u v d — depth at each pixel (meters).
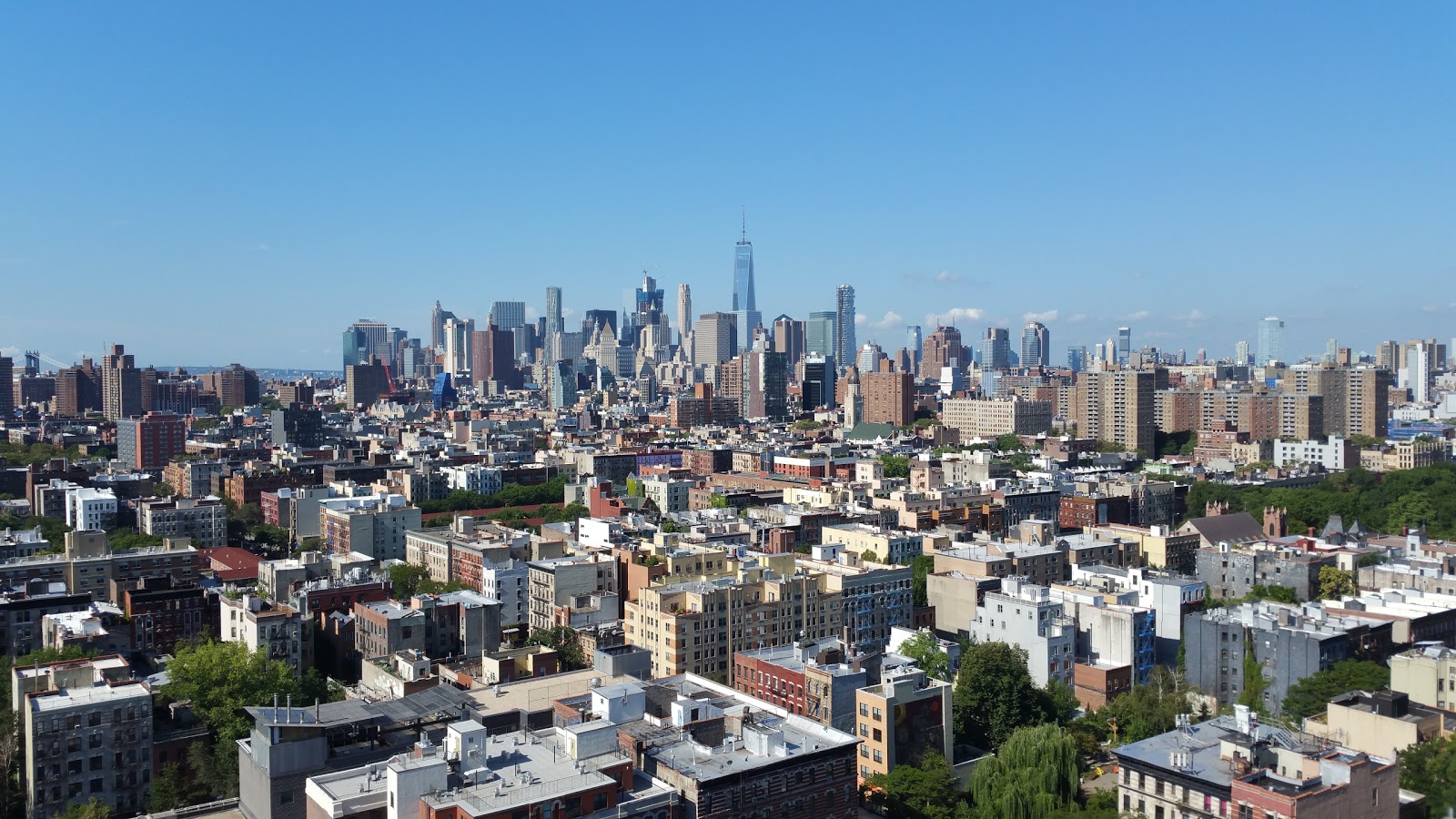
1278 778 173.62
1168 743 197.75
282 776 177.38
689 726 189.25
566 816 157.38
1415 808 181.38
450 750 165.62
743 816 173.25
